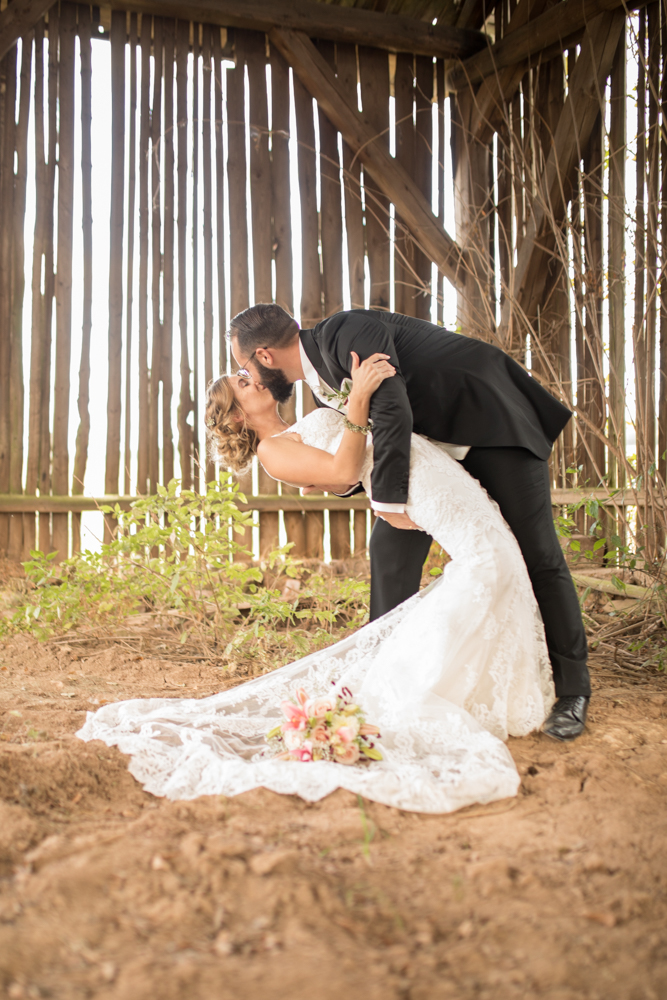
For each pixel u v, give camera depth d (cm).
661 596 363
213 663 336
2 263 527
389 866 152
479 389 239
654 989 118
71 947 124
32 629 364
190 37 564
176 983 115
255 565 529
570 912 137
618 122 496
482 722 221
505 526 235
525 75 571
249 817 171
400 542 250
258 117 576
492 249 589
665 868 154
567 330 525
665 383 458
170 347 554
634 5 480
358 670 231
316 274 588
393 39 585
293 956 122
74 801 181
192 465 556
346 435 230
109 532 536
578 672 243
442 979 118
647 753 219
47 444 535
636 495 387
